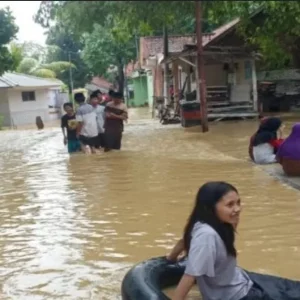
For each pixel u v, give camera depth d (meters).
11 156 14.02
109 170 10.45
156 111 28.22
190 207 7.07
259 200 7.32
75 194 8.34
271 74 24.84
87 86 49.75
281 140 10.36
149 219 6.59
